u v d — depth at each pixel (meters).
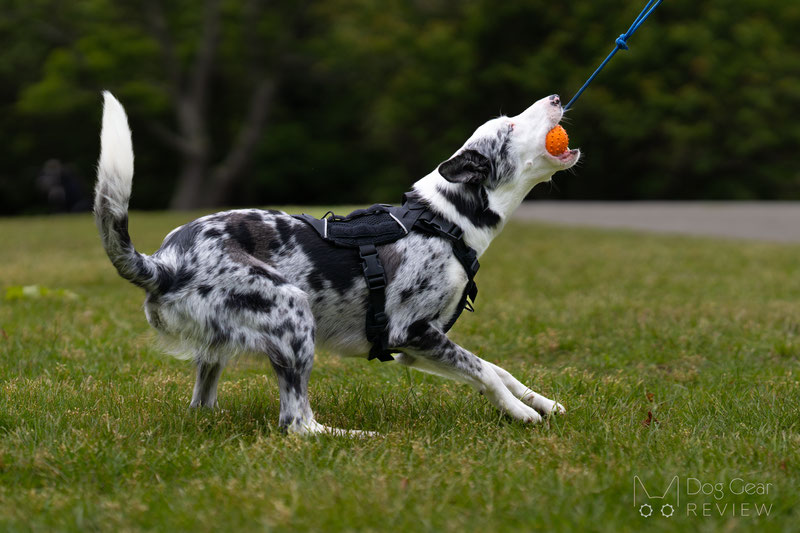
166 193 46.25
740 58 39.84
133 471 4.48
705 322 8.73
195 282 4.99
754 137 39.31
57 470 4.41
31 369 6.91
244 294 4.98
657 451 4.76
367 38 41.53
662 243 18.75
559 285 11.76
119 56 40.12
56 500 4.05
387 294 5.27
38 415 5.37
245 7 40.22
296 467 4.51
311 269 5.18
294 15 41.00
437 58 41.25
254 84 42.69
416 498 4.00
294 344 5.00
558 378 6.70
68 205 37.88
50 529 3.75
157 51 40.72
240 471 4.45
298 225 5.27
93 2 39.38
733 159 41.19
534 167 5.61
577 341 8.12
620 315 9.30
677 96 39.19
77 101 40.16
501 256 15.88
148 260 4.93
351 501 3.95
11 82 43.75
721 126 40.38
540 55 39.72
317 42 41.44
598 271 13.36
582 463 4.57
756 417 5.47
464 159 5.40
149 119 41.06
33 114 42.19
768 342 7.99
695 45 39.59
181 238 5.12
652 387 6.57
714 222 26.55
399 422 5.52
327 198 44.78
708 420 5.42
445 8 43.75
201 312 4.99
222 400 6.03
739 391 6.29
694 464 4.55
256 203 44.56
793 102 40.62
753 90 39.50
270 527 3.70
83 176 45.22
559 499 3.99
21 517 3.88
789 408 5.68
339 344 5.39
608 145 41.06
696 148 40.09
